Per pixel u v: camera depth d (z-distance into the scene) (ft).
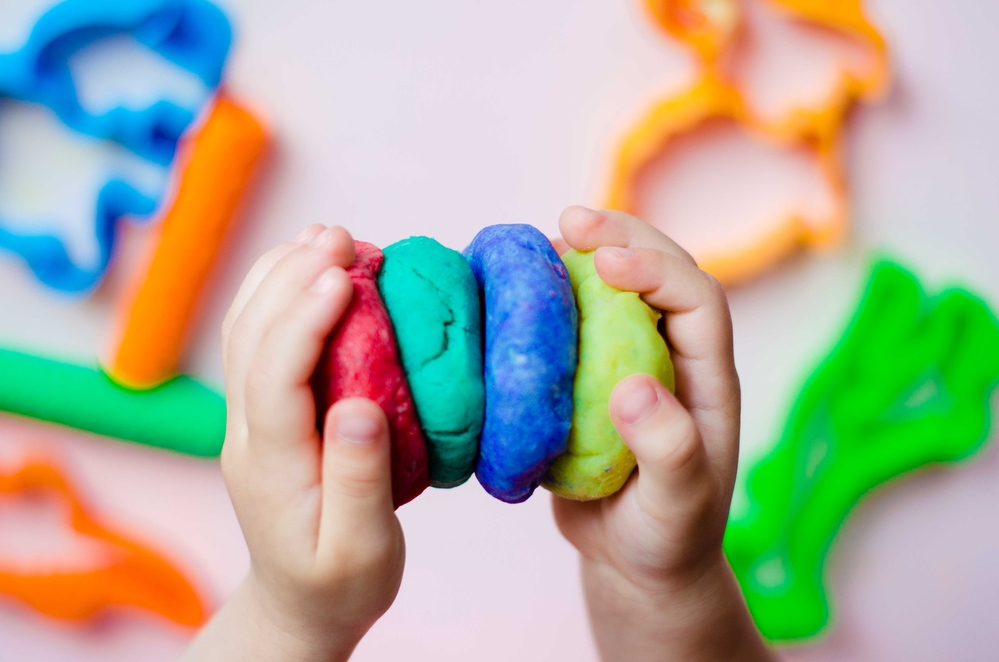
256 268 1.95
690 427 1.69
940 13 4.99
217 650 1.97
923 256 5.08
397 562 1.74
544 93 4.73
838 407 4.91
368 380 1.60
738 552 4.80
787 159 4.77
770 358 5.05
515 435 1.65
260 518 1.69
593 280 1.89
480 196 4.78
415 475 1.72
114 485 4.86
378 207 4.73
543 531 5.14
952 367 5.00
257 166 4.53
